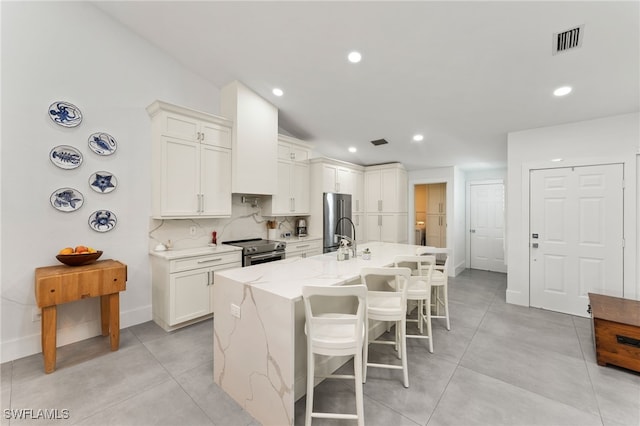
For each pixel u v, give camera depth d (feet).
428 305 7.91
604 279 9.99
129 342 8.39
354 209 17.74
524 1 5.91
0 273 7.19
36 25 7.59
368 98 10.75
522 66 7.77
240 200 12.78
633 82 7.82
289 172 14.05
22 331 7.49
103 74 8.80
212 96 11.59
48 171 7.84
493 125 11.37
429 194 21.99
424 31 7.17
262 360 5.26
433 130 12.61
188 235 10.93
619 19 5.88
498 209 18.44
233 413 5.53
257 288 5.39
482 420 5.28
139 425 5.18
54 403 5.72
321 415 4.91
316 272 6.72
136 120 9.54
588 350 7.93
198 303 9.64
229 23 8.13
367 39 7.77
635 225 9.44
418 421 5.24
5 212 7.23
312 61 9.07
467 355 7.70
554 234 10.94
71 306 8.38
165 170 9.29
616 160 9.68
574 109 9.51
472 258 19.52
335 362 6.93
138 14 8.63
